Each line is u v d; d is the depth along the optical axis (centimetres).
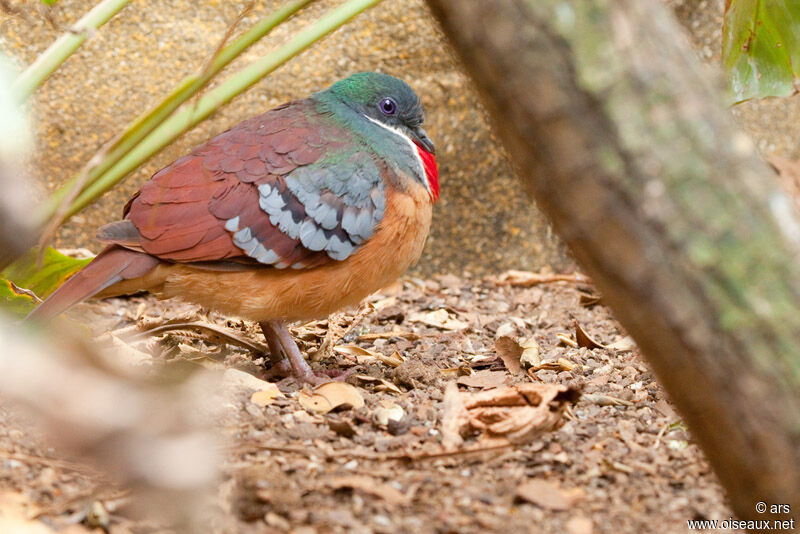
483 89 418
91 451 339
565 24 391
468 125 1305
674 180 394
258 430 677
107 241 749
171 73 1235
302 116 826
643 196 396
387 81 865
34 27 1183
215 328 900
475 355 952
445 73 1294
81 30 592
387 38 1279
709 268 398
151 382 356
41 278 861
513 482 594
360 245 788
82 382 329
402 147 831
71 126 1203
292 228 763
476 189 1320
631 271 409
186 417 361
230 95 630
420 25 1280
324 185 775
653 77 393
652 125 393
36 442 624
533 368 876
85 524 518
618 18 392
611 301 430
